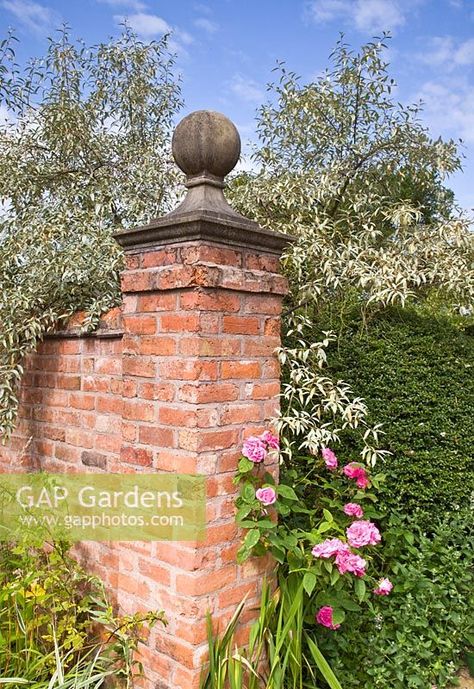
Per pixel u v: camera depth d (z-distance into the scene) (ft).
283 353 7.40
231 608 6.72
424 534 9.86
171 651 6.50
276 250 7.27
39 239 9.91
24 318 9.41
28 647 7.41
